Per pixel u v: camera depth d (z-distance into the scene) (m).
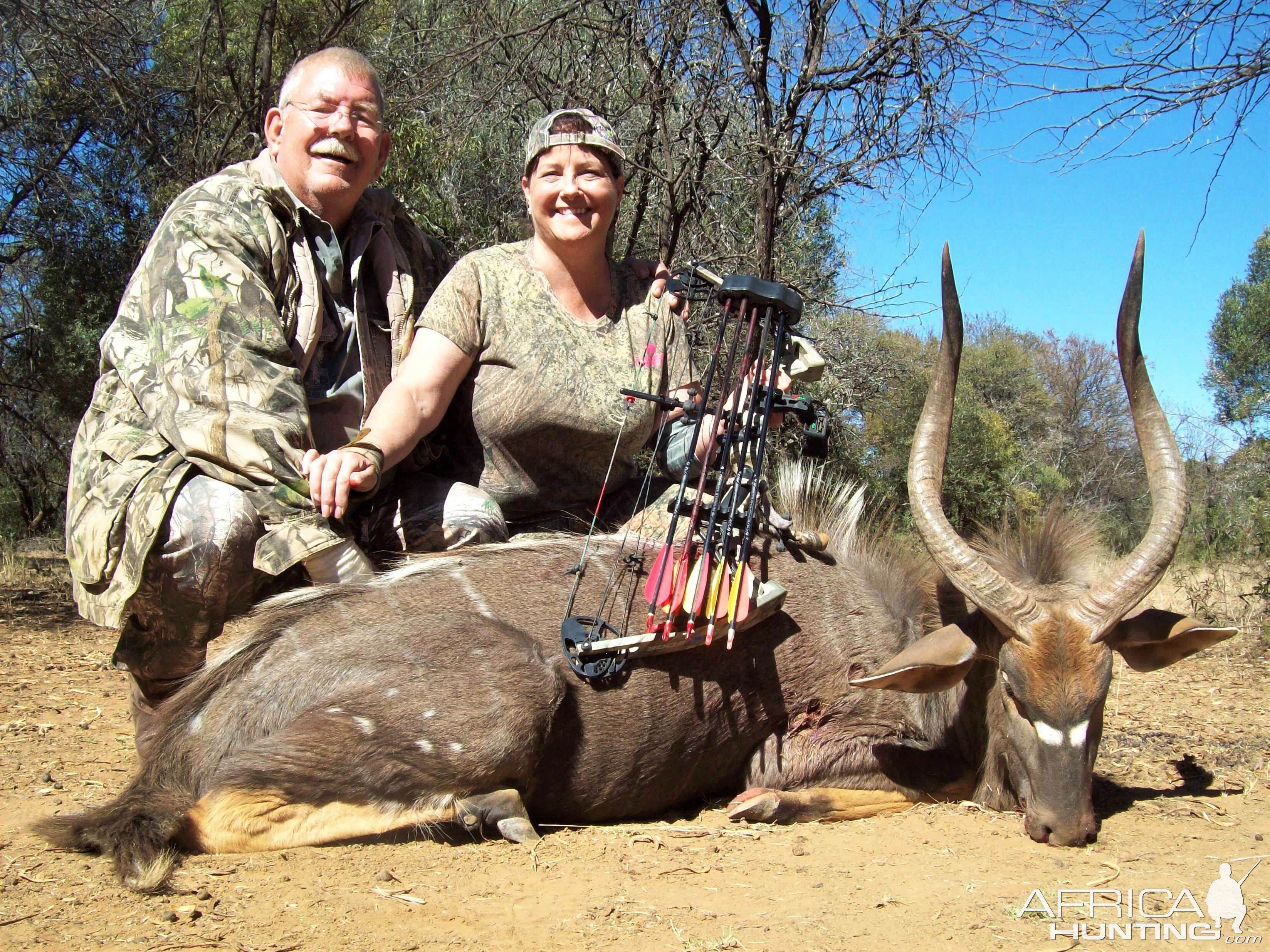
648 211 9.46
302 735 3.06
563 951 2.44
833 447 9.98
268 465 3.31
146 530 3.27
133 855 2.79
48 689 5.45
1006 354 22.86
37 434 14.96
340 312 3.88
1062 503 3.95
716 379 4.06
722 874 2.98
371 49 10.91
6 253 12.15
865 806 3.66
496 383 3.80
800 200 8.80
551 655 3.36
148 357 3.43
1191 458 13.66
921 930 2.61
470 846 3.14
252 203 3.63
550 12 8.60
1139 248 3.40
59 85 10.34
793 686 3.71
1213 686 6.10
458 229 9.90
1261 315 17.30
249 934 2.49
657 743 3.49
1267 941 2.60
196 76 11.75
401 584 3.40
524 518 4.08
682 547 3.61
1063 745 3.30
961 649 3.38
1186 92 6.30
